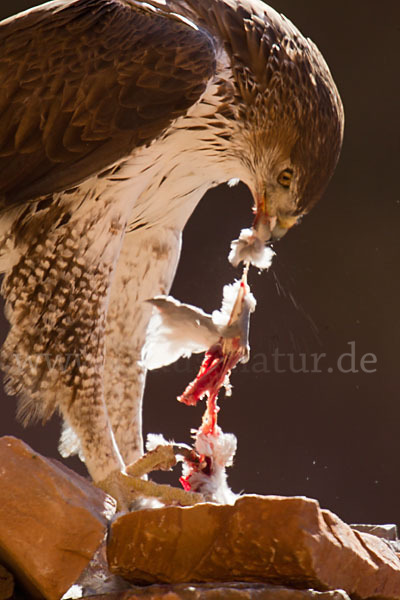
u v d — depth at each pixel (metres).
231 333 6.89
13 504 4.71
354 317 18.50
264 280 18.38
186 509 4.90
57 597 4.73
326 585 4.71
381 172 19.31
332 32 19.69
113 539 5.03
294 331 18.30
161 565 4.93
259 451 17.73
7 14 17.86
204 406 17.75
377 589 5.01
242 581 4.84
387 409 17.98
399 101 19.50
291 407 17.95
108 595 4.64
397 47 19.52
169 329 7.10
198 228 18.64
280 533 4.64
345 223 19.09
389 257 18.86
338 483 17.56
